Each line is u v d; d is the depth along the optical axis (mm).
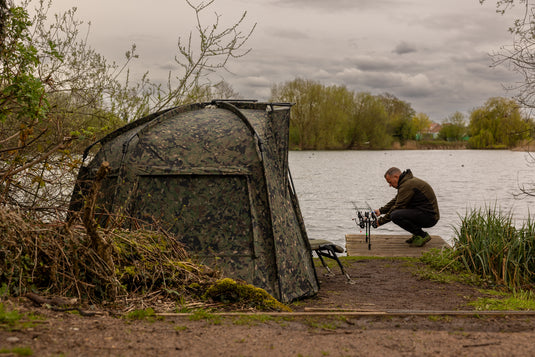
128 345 3451
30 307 4105
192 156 6332
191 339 3695
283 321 4336
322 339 3820
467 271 7840
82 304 4492
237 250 6062
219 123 6727
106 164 4137
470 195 27828
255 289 5188
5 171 5344
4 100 4984
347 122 96562
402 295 6508
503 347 3613
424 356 3443
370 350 3572
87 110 8641
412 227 10281
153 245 5535
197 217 6148
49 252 4625
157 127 6652
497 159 78312
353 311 4891
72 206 6945
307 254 6863
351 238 11469
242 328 4047
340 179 38312
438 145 129250
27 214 5016
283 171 6762
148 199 6176
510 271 7266
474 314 4504
